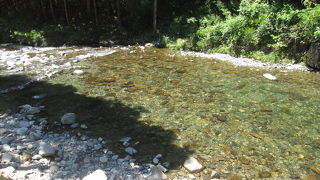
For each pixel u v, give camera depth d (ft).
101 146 17.78
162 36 56.70
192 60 42.88
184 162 16.08
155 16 59.26
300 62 41.11
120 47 54.19
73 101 25.18
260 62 42.29
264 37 45.03
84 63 39.32
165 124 21.24
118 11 63.26
